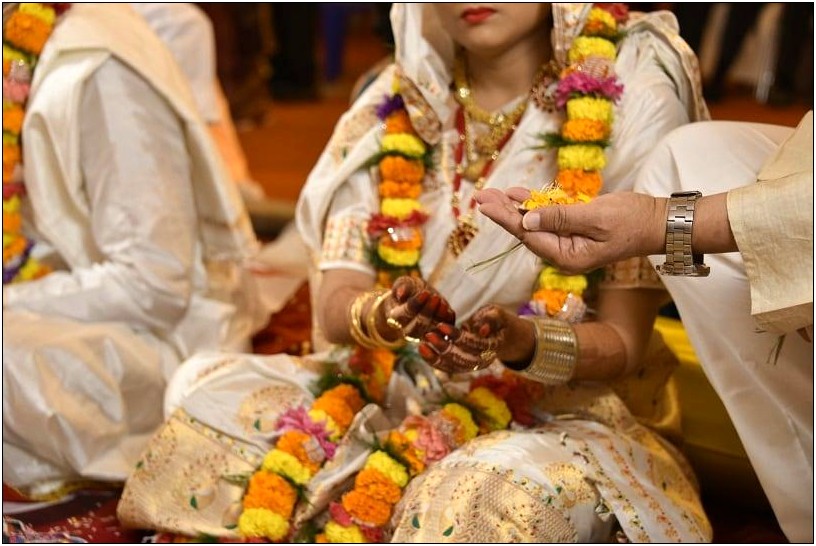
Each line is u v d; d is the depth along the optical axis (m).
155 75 2.62
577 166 2.04
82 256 2.68
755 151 1.93
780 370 1.91
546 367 1.97
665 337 2.68
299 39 8.16
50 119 2.55
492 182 2.17
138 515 2.22
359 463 2.09
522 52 2.18
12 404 2.43
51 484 2.50
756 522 2.49
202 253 2.86
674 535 1.93
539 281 2.10
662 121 2.10
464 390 2.18
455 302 2.17
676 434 2.35
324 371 2.28
